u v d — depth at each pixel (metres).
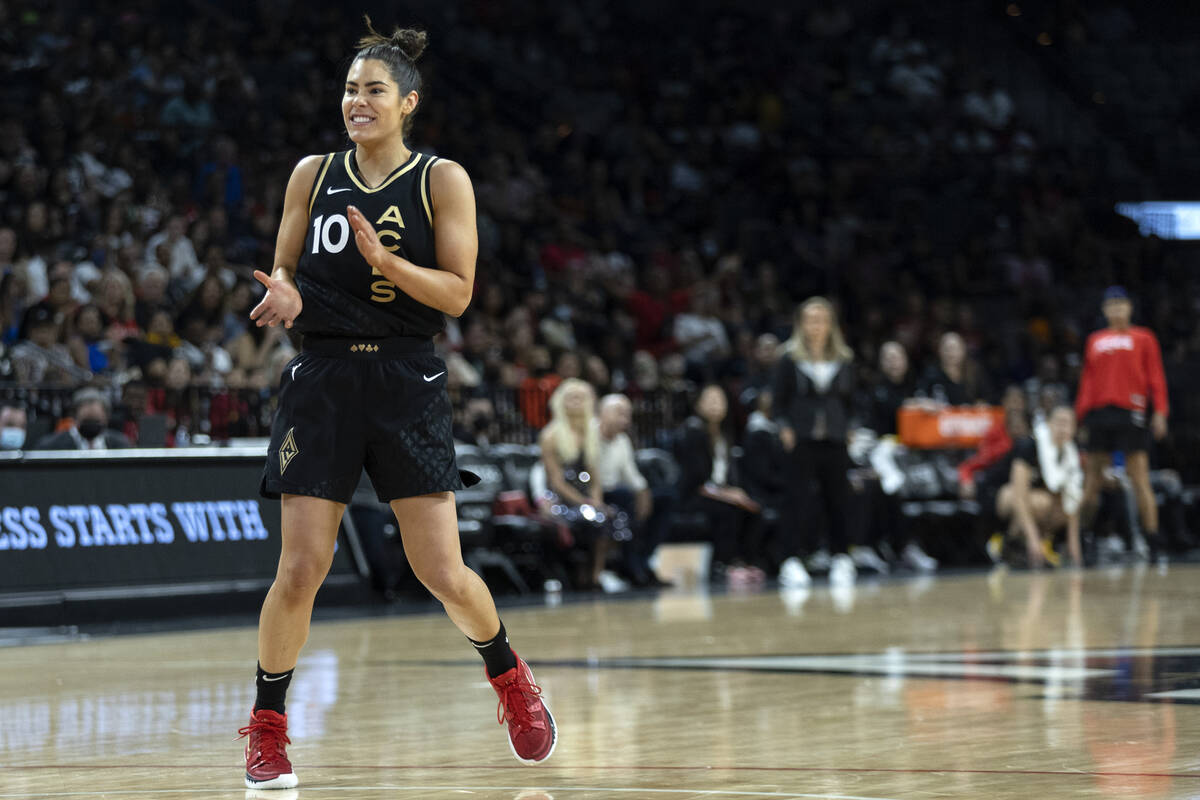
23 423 23.19
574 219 45.50
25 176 33.38
